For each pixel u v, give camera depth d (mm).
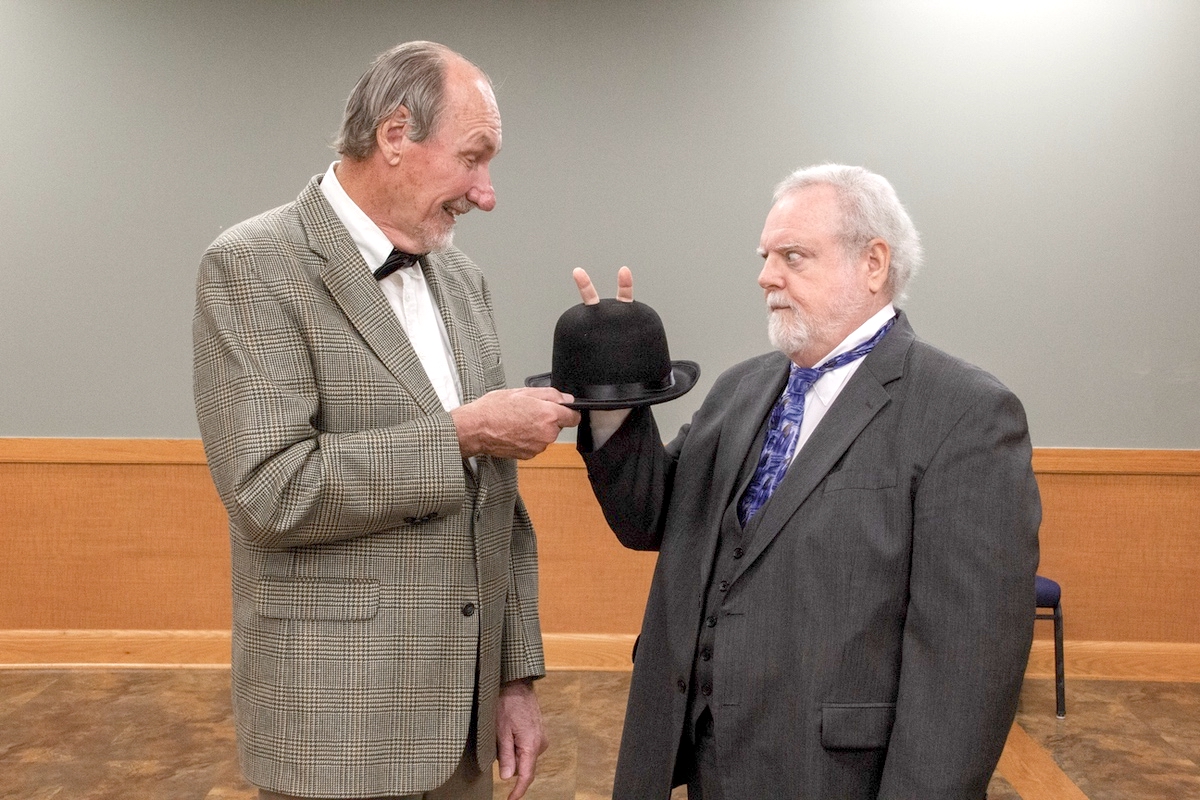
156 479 4129
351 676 1490
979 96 4020
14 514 4113
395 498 1458
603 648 4168
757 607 1496
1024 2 3986
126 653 4129
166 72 4035
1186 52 3975
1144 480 4090
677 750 1575
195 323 1513
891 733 1420
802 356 1586
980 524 1386
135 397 4125
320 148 4074
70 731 3457
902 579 1440
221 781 3066
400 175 1550
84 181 4062
